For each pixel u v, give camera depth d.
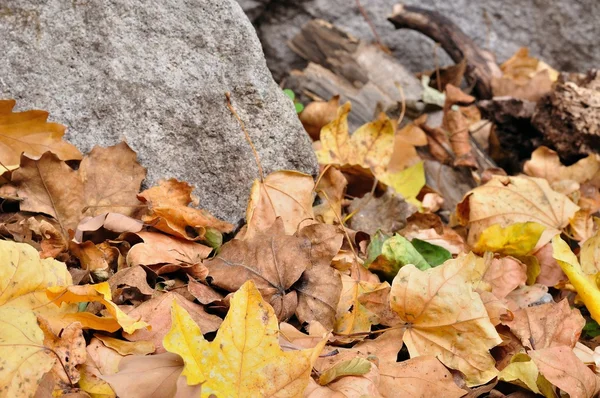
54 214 1.27
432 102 1.67
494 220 1.43
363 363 1.16
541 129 1.64
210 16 1.35
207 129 1.34
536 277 1.39
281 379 1.12
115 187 1.30
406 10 1.80
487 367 1.21
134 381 1.11
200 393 1.11
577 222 1.43
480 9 1.94
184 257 1.26
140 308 1.20
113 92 1.33
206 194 1.35
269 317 1.13
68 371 1.12
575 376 1.19
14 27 1.33
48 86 1.33
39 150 1.30
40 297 1.16
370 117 1.68
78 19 1.33
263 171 1.36
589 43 1.97
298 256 1.25
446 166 1.61
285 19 1.84
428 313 1.23
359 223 1.41
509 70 1.88
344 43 1.72
